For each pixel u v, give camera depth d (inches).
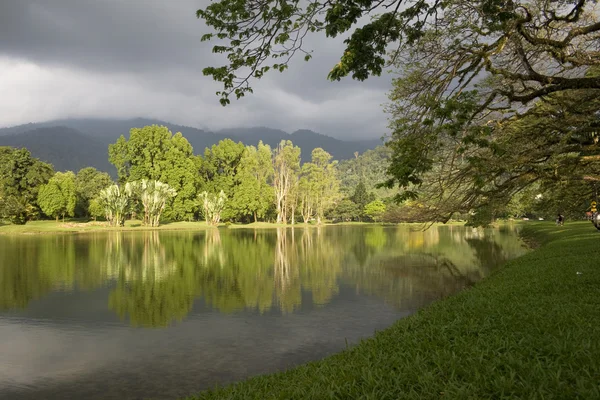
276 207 3762.3
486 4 249.1
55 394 318.0
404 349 238.7
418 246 1505.9
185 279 828.6
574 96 440.8
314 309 579.5
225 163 3356.3
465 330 259.4
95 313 563.2
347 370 215.6
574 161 387.5
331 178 3811.5
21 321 522.0
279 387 221.0
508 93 335.3
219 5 225.8
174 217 3043.8
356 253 1299.2
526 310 291.1
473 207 548.7
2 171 2748.5
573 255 610.2
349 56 236.1
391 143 350.0
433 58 346.0
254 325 499.5
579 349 189.2
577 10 318.0
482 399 153.2
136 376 350.0
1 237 1914.4
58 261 1085.8
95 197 3056.1
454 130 265.0
